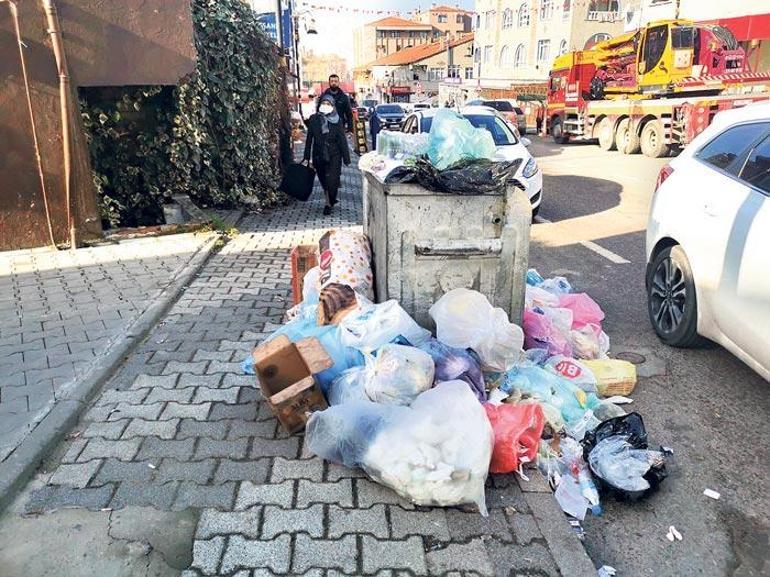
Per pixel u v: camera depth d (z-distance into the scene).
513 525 2.54
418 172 3.58
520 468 2.87
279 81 10.34
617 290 5.75
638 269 6.39
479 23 57.69
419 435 2.65
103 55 6.27
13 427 3.06
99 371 3.67
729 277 3.70
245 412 3.34
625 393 3.78
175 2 6.56
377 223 4.04
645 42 18.50
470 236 3.73
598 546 2.60
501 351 3.44
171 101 7.85
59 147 6.11
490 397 3.25
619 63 20.75
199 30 7.82
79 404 3.30
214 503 2.62
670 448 3.27
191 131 7.99
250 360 3.75
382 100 72.31
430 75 74.25
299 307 4.29
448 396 2.80
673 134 16.12
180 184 8.50
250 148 8.81
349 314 3.55
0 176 5.97
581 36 44.53
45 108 5.98
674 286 4.40
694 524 2.74
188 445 3.03
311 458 2.94
